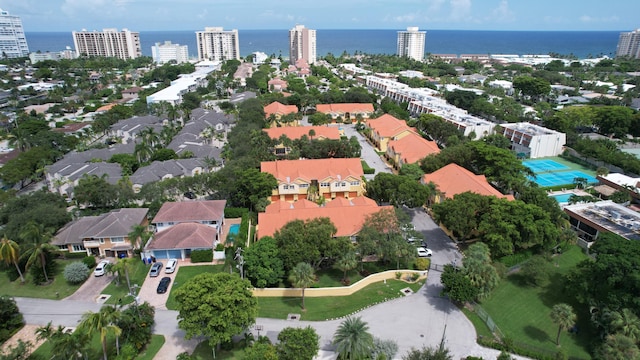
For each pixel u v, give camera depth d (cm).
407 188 10162
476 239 9962
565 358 6209
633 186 12112
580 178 13138
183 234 9175
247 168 11994
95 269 8644
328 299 7900
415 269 8781
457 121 17888
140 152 14200
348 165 12462
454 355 6475
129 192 10894
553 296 8056
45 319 7300
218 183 11188
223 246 9338
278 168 12175
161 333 6944
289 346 5875
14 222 8956
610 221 9900
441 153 13062
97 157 14150
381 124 17688
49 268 8500
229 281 6506
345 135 18275
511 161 12269
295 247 7988
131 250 9194
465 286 7300
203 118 18900
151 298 7838
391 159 15288
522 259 8931
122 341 6544
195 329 6028
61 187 12238
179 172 12925
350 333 5978
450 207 9100
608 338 6159
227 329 6075
